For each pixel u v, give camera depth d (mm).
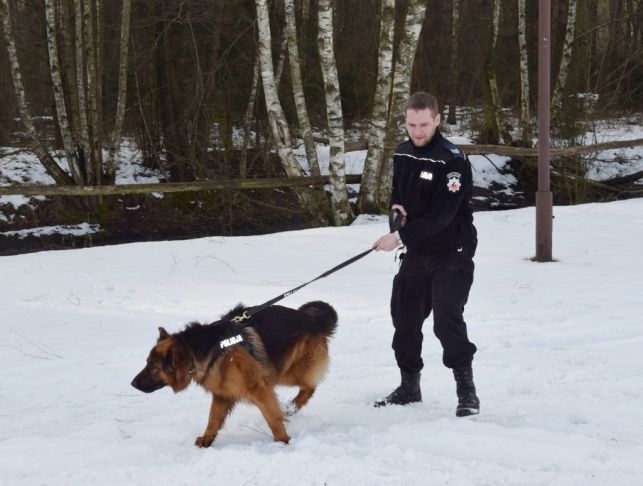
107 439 4637
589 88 22406
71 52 19609
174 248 11531
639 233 12633
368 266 10461
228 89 21031
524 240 12367
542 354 6207
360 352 6566
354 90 23953
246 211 20797
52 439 4570
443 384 5562
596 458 3947
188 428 4824
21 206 18984
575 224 13453
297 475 3797
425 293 4996
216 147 22359
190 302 8469
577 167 21172
